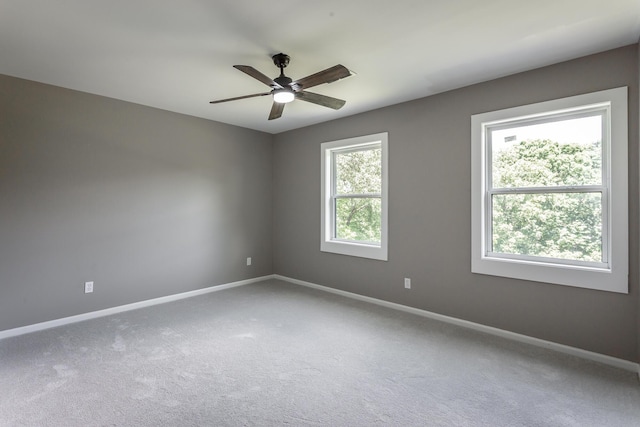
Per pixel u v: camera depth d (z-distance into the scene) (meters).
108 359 2.57
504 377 2.33
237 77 3.03
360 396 2.10
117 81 3.14
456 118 3.34
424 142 3.58
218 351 2.72
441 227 3.46
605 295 2.55
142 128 3.88
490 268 3.12
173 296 4.19
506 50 2.53
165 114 4.09
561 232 2.83
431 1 1.92
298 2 1.92
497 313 3.09
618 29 2.22
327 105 2.91
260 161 5.22
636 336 2.43
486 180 3.20
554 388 2.20
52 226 3.27
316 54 2.58
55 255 3.29
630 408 1.98
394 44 2.43
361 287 4.21
